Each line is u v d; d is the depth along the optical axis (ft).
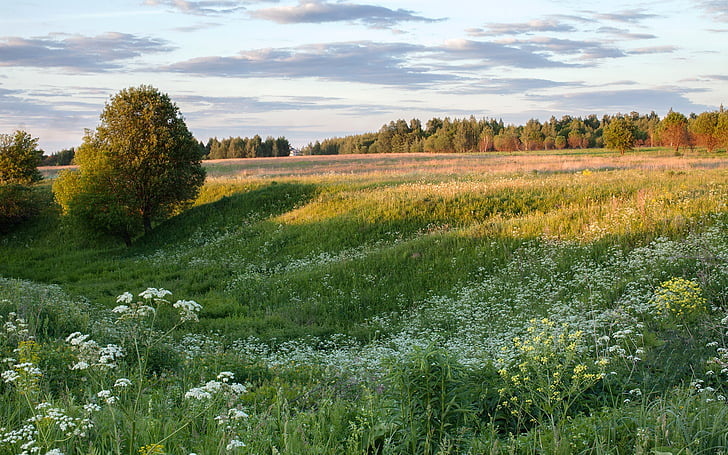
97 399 18.30
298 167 217.36
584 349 24.43
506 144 395.75
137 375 22.62
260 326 51.67
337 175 142.31
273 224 96.58
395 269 63.93
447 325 46.06
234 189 134.92
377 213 87.45
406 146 512.63
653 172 96.32
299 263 75.97
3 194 126.93
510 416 18.61
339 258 73.41
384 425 16.87
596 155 246.06
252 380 28.63
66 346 26.68
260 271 76.74
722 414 16.49
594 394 20.49
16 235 128.67
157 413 18.10
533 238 64.08
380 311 55.52
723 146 237.25
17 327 27.32
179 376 26.84
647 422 16.58
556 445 14.94
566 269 52.80
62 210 130.62
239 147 520.83
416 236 77.92
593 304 40.22
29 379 16.63
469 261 61.77
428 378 16.75
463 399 17.60
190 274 78.54
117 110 111.86
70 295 61.00
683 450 14.47
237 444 13.29
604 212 67.10
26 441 14.26
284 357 37.96
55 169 259.39
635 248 51.75
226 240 94.68
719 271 38.29
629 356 23.02
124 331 31.17
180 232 110.73
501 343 33.91
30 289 54.24
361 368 29.14
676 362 23.13
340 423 18.04
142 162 111.86
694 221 56.59
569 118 545.03
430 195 91.56
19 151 135.44
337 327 50.42
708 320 27.84
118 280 81.20
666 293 31.81
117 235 110.11
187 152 116.98
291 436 15.81
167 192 114.83
